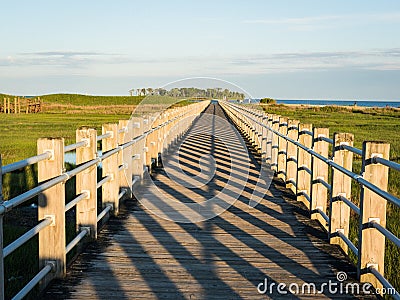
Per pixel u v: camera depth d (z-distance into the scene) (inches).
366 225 165.0
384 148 164.6
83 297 149.7
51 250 161.5
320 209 253.9
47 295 150.8
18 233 264.2
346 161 211.0
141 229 232.4
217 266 181.2
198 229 234.5
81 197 196.4
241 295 154.3
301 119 1414.9
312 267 181.8
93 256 189.9
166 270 175.5
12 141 714.8
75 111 1904.5
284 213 271.1
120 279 165.3
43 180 158.1
